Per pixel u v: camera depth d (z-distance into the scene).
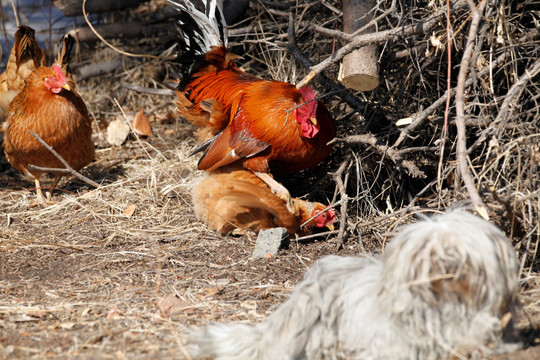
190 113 6.13
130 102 9.31
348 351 3.12
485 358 3.04
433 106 5.06
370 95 6.07
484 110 5.10
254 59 7.78
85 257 5.25
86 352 3.56
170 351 3.54
